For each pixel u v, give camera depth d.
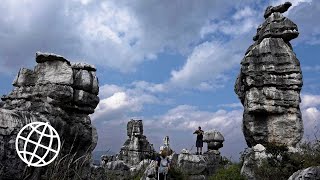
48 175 9.27
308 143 16.72
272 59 20.72
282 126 20.44
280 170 16.58
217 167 26.59
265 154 18.62
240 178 19.50
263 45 21.16
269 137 20.50
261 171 17.48
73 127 13.51
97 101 14.72
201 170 24.56
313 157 15.42
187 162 24.58
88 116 14.46
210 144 30.45
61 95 13.20
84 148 14.00
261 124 20.81
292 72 20.59
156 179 17.45
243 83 22.36
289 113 20.52
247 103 21.03
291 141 20.23
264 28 22.00
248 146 22.16
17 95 13.45
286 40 21.70
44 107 12.79
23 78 13.63
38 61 13.78
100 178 15.68
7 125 9.43
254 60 21.16
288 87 20.59
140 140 39.81
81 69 14.47
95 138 14.90
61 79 13.41
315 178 10.59
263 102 20.47
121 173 28.72
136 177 26.16
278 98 20.41
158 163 15.88
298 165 15.98
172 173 20.67
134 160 38.34
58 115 13.02
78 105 14.05
